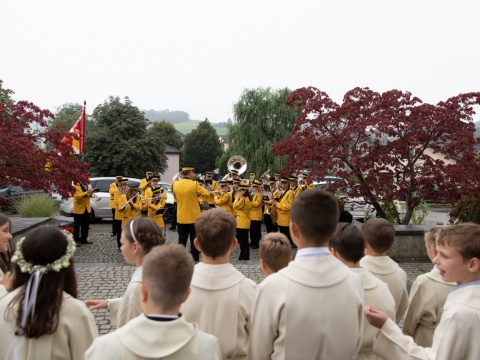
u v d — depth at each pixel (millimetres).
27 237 2219
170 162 49562
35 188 8539
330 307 2186
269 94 29875
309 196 2322
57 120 61688
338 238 2871
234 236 2756
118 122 30625
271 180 12562
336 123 9391
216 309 2574
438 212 23328
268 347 2270
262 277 7652
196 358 1801
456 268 2275
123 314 2766
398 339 2266
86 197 10891
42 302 2117
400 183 9422
